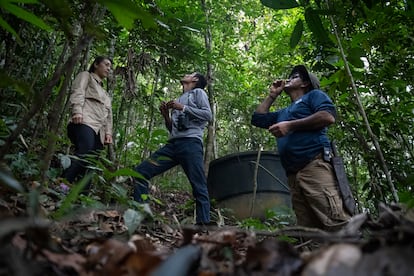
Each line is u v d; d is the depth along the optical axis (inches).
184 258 34.1
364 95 197.5
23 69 130.0
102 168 91.3
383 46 137.0
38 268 35.4
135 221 59.4
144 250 52.6
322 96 118.2
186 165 156.1
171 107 157.8
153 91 209.5
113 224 80.3
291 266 38.5
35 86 134.6
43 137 129.1
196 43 194.5
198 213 151.3
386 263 31.0
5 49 115.5
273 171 186.2
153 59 192.2
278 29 278.2
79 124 141.6
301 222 119.8
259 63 301.9
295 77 132.4
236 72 297.1
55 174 102.0
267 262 39.8
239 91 299.1
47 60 145.4
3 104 107.0
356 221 49.5
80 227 68.3
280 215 137.9
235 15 308.3
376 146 92.4
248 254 42.8
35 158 101.7
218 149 350.0
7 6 47.7
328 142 117.4
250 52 308.0
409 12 78.1
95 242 54.3
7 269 30.5
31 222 33.6
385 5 108.2
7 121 95.5
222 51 282.5
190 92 166.1
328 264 31.9
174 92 323.9
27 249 37.0
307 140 115.9
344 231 47.7
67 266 39.9
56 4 49.9
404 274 29.6
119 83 223.6
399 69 143.8
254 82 304.2
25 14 48.8
